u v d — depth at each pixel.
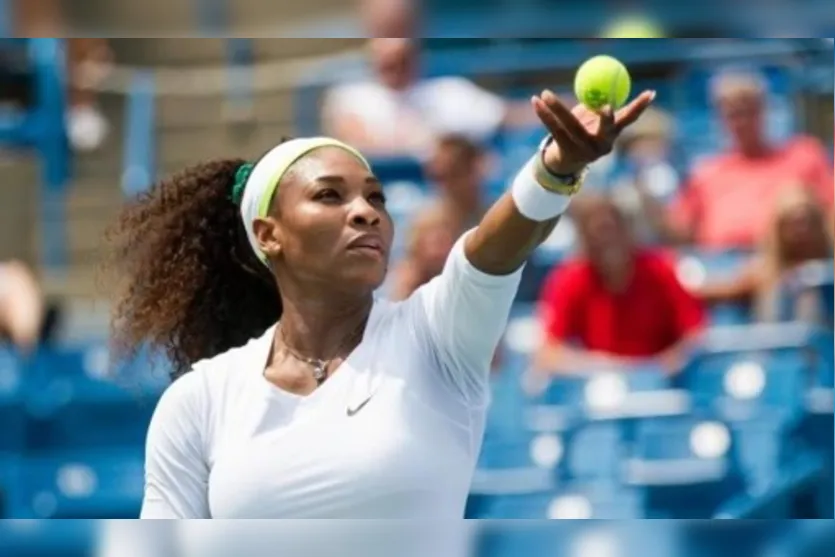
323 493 10.09
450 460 10.22
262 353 10.74
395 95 31.22
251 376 10.62
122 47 35.22
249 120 35.06
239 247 12.37
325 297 10.66
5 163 32.50
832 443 22.25
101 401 26.50
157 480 10.74
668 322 23.80
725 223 26.78
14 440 26.47
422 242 24.30
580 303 23.94
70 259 32.88
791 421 22.23
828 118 29.92
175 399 10.72
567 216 27.05
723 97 27.16
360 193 10.77
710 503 22.23
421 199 29.59
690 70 31.78
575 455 23.12
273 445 10.26
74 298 31.27
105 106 35.03
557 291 24.08
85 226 33.28
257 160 11.59
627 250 23.69
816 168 26.91
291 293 10.80
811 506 21.92
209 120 35.19
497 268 10.02
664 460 22.58
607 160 29.52
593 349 23.89
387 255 10.77
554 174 9.80
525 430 23.52
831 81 30.00
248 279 12.46
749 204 26.73
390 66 31.19
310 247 10.65
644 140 30.19
